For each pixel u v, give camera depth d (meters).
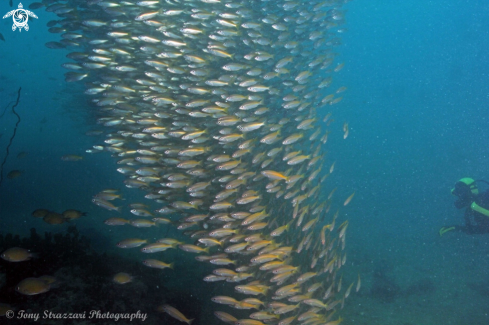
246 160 7.26
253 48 8.29
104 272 6.60
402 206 24.75
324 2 9.29
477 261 13.22
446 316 8.54
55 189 17.33
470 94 91.62
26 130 30.94
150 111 7.54
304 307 5.86
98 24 7.36
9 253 4.38
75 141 28.00
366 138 67.44
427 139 62.38
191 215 6.39
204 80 7.35
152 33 7.59
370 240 16.39
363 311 8.70
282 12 9.08
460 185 9.24
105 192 6.43
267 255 5.10
